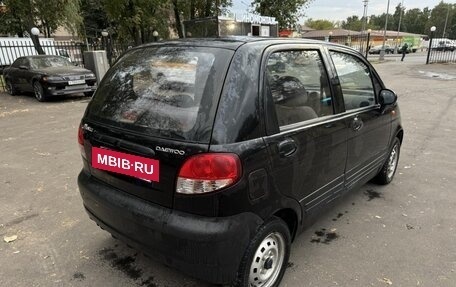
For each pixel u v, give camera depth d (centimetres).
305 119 264
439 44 4509
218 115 206
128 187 237
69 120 854
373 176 398
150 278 272
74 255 302
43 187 443
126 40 2684
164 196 216
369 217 366
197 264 209
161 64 250
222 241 204
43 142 652
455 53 3791
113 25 2952
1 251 308
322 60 294
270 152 224
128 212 230
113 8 2322
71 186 446
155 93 238
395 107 418
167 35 2778
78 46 1920
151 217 218
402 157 553
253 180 214
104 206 249
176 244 210
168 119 220
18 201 404
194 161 202
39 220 361
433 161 535
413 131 713
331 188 302
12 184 452
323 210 297
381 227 347
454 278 271
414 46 6525
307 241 322
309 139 259
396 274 276
